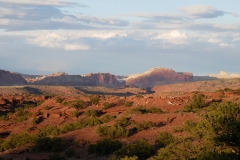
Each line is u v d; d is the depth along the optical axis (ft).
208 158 66.54
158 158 80.79
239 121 72.74
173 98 229.25
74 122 186.50
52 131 164.14
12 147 146.41
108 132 133.18
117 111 221.66
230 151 67.77
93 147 116.98
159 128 138.82
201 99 196.65
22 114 245.86
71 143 134.62
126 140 126.62
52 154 122.01
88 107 242.78
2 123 227.40
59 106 259.80
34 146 131.85
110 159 100.99
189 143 77.82
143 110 191.01
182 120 149.38
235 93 242.78
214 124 73.87
